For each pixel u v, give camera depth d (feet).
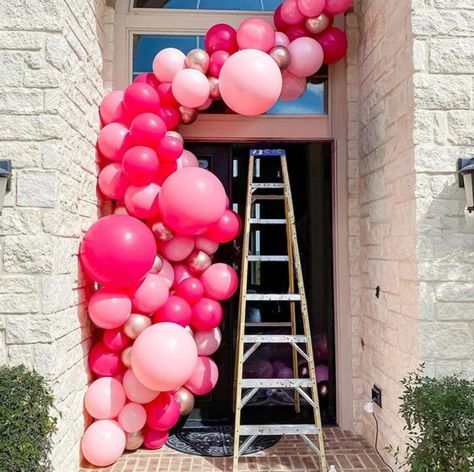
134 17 11.36
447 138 8.11
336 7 10.34
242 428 9.00
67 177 8.25
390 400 9.17
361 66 11.11
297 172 11.71
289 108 11.59
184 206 8.79
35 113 7.77
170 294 10.00
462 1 8.27
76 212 8.77
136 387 9.11
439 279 7.94
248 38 9.94
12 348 7.48
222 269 10.00
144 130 9.11
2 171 7.14
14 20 7.82
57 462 7.73
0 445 6.13
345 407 11.08
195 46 11.58
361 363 11.07
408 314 8.33
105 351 9.32
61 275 7.98
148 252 8.54
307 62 10.34
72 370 8.54
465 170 7.55
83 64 9.18
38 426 6.51
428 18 8.20
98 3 10.30
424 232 8.00
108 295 8.80
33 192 7.69
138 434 9.73
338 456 9.70
